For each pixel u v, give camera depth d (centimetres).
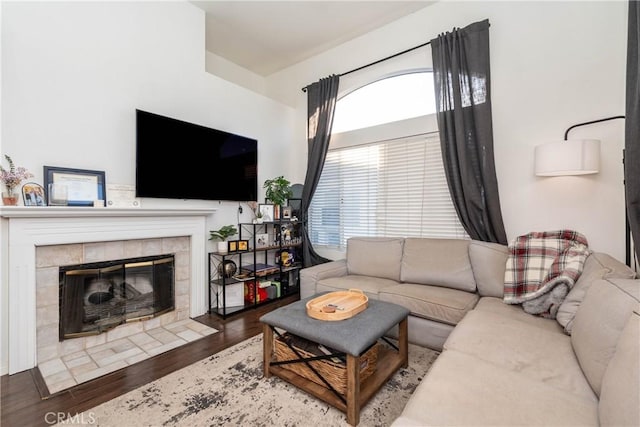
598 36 231
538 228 255
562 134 245
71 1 237
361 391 164
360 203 383
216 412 159
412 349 229
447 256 267
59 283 225
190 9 319
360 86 379
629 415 73
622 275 153
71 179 233
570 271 183
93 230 237
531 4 259
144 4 282
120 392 176
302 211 411
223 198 342
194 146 313
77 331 235
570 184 242
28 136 214
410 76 352
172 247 295
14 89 209
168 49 300
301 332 168
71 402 167
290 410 161
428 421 94
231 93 362
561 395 106
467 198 279
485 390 109
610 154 226
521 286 212
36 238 209
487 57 274
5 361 198
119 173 262
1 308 198
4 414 158
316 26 357
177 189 297
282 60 442
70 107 235
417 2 315
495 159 276
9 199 200
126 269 262
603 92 229
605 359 105
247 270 351
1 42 204
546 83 252
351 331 162
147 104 283
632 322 94
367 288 263
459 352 141
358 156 385
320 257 412
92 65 247
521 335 154
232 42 391
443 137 296
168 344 242
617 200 224
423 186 330
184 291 303
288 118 442
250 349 233
